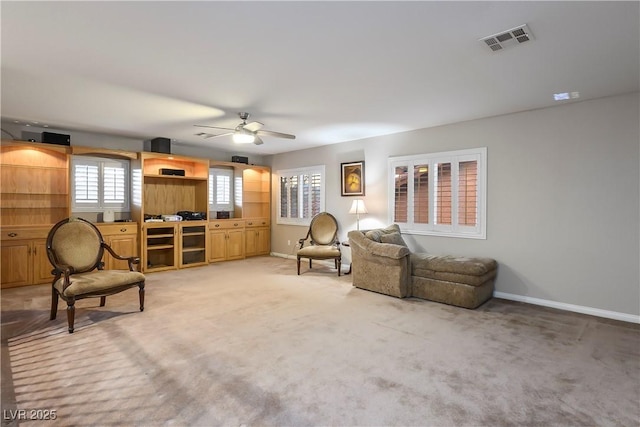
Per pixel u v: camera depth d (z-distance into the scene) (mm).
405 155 5223
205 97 3621
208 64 2795
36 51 2568
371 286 4504
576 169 3738
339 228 6219
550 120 3904
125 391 2119
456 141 4656
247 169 7469
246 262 6684
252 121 4617
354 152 5938
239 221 7062
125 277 3504
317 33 2287
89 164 5527
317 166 6586
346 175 6039
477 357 2615
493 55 2600
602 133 3578
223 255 6793
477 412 1937
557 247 3869
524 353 2689
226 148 6910
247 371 2375
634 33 2246
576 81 3121
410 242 5145
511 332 3123
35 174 5023
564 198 3818
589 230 3668
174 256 5977
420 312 3674
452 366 2469
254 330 3127
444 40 2375
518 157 4133
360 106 3922
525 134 4078
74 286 3123
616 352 2719
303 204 6926
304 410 1939
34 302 3947
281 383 2223
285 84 3250
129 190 5922
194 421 1837
